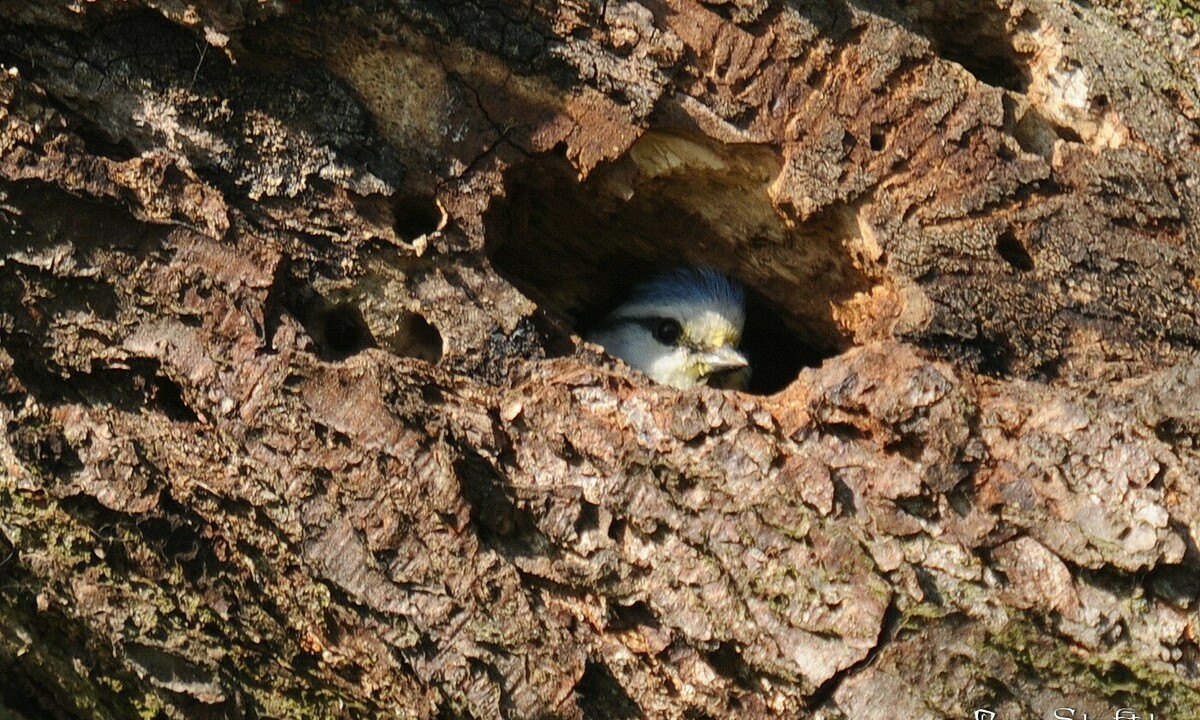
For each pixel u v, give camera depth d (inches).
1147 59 143.5
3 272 117.3
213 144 121.0
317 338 123.6
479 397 122.2
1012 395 125.2
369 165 124.7
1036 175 133.0
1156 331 132.9
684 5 130.6
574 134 130.0
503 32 125.5
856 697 113.7
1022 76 144.3
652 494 118.1
